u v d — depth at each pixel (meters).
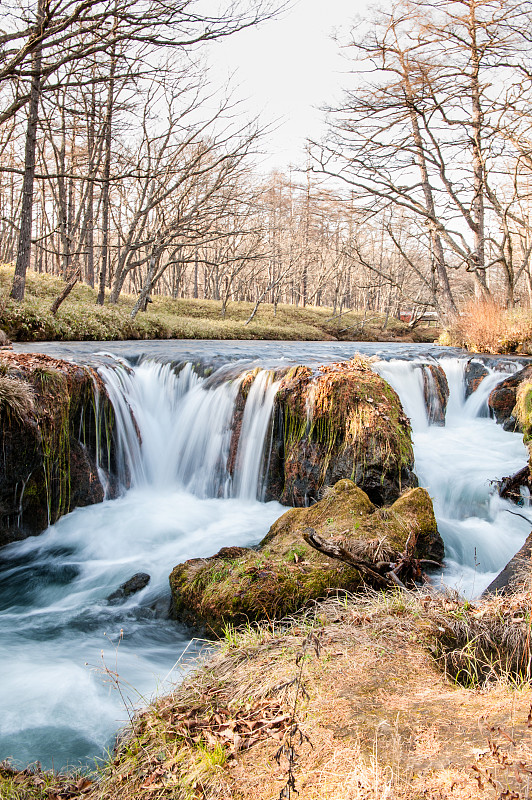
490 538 6.73
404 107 21.16
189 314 35.31
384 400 7.59
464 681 3.21
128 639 5.07
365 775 2.26
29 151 17.75
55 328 17.02
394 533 5.62
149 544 7.07
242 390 8.91
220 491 8.88
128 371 10.27
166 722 3.12
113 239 47.19
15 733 3.66
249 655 3.77
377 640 3.65
